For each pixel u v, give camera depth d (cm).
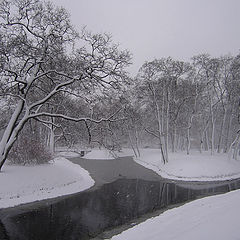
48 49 1617
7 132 1659
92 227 1149
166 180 2494
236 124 4412
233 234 596
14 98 1862
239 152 4012
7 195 1466
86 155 4672
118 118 2012
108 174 2788
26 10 1570
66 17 1642
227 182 2414
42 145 2278
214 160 2878
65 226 1155
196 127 5525
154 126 4272
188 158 2973
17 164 2030
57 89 1688
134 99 3334
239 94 3272
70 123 2600
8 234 1048
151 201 1664
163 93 3200
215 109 4275
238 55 3262
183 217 884
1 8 1522
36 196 1572
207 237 611
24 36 1578
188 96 3434
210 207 952
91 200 1634
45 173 1873
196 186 2227
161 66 3184
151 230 797
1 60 1491
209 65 3409
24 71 1706
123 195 1823
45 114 1698
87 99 1691
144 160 3916
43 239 1007
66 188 1827
